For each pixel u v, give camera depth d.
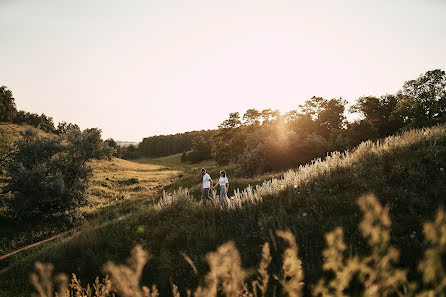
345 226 5.75
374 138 41.78
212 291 1.76
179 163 117.38
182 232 7.97
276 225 6.82
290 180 9.66
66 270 7.25
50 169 18.64
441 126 11.77
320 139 30.83
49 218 17.33
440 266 1.20
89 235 8.90
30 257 9.59
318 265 4.61
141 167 69.25
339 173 9.16
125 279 1.77
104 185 33.69
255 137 39.47
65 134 20.09
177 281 5.50
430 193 6.28
